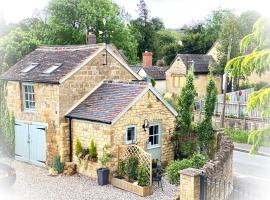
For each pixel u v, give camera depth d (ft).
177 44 238.48
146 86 65.77
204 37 231.91
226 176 51.67
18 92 75.10
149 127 67.77
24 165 72.64
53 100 68.23
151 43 262.88
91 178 63.72
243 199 46.50
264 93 31.91
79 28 166.71
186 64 168.25
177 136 72.49
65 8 164.35
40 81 69.36
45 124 70.28
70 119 67.56
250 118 106.32
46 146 70.44
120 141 62.44
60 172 66.59
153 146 68.39
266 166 74.43
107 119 61.05
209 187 41.06
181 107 72.38
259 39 32.78
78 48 78.07
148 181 56.65
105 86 72.38
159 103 68.80
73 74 68.54
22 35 108.17
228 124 107.96
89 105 67.97
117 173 61.62
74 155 67.36
